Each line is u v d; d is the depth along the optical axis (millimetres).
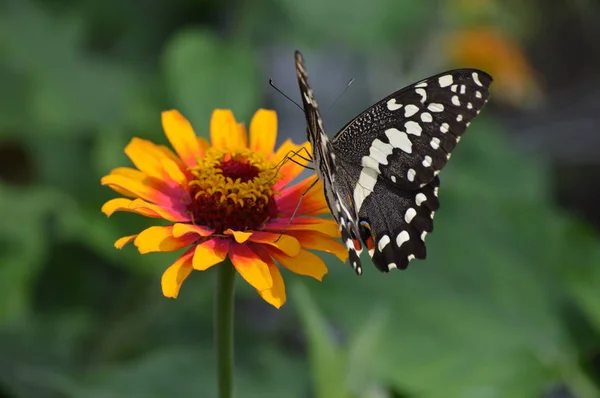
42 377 742
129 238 622
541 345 758
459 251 781
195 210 640
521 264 779
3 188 804
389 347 754
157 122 824
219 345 635
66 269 812
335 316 759
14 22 863
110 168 801
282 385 748
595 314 752
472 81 641
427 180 643
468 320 765
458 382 747
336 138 654
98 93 853
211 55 785
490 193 838
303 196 653
